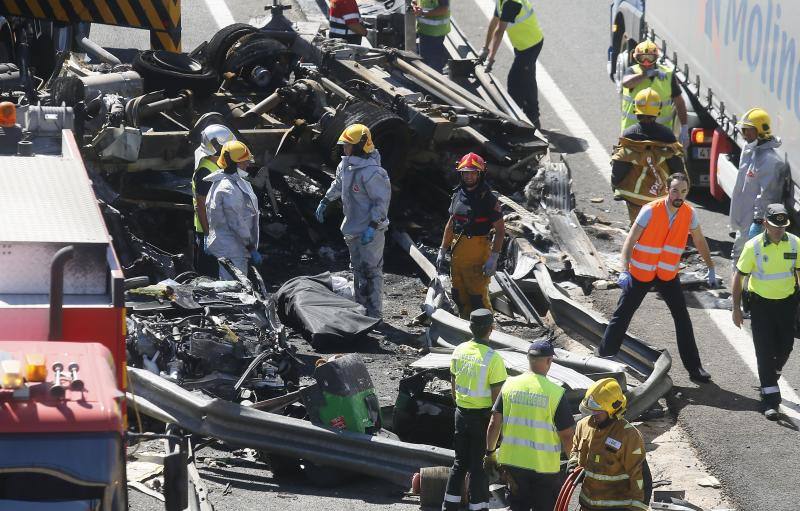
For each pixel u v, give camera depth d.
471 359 31.05
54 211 29.16
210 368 37.72
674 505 33.28
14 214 28.64
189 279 44.34
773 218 39.06
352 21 68.19
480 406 30.91
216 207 43.66
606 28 86.94
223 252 44.16
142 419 36.56
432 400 37.06
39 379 22.06
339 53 60.97
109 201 48.53
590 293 49.78
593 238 55.44
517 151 58.06
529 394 29.45
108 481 21.48
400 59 63.53
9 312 25.92
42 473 21.52
